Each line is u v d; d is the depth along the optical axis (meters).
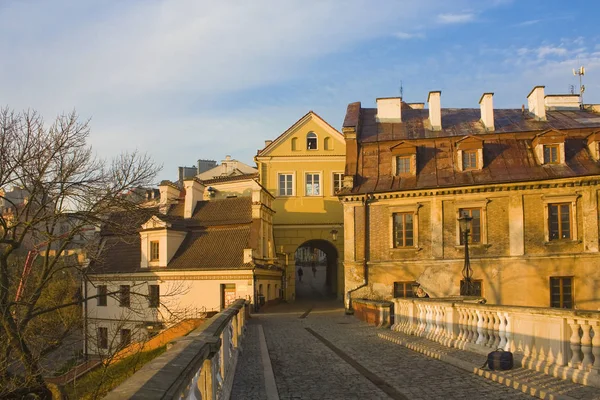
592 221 28.39
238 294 35.75
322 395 9.09
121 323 23.27
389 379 10.38
